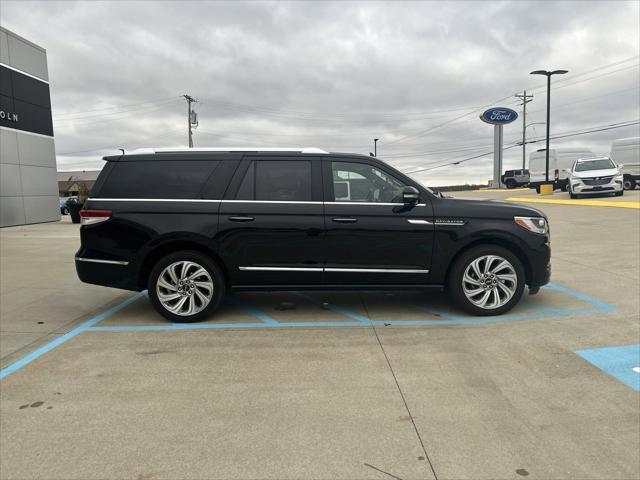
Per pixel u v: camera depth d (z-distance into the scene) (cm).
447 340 466
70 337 489
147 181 536
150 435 303
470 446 288
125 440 297
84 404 343
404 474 263
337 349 447
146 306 615
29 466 272
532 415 322
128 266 529
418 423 314
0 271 850
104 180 541
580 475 260
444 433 302
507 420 316
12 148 1795
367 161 540
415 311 572
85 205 538
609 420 314
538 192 3058
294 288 535
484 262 532
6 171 1762
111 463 275
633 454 278
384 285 537
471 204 540
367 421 317
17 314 578
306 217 523
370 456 279
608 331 480
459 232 526
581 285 670
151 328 518
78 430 309
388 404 340
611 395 348
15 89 1811
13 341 479
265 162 538
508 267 532
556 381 371
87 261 536
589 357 416
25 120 1866
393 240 525
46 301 642
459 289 535
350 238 524
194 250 535
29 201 1886
